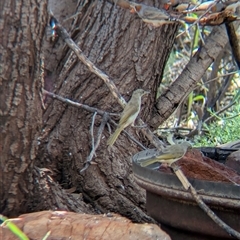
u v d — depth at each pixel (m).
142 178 5.05
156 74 7.09
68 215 4.85
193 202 4.71
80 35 7.09
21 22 4.61
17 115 4.78
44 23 4.77
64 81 6.90
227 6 5.80
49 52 7.48
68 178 6.70
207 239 4.80
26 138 4.89
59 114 6.80
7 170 4.92
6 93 4.70
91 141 6.65
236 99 10.32
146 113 7.07
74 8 8.36
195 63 7.43
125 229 4.58
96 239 4.52
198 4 5.80
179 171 4.65
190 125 10.77
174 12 5.76
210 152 6.26
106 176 6.61
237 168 5.66
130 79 6.86
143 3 6.20
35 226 4.59
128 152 6.74
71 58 6.97
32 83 4.80
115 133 5.54
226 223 4.65
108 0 5.99
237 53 7.12
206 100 10.88
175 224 4.90
